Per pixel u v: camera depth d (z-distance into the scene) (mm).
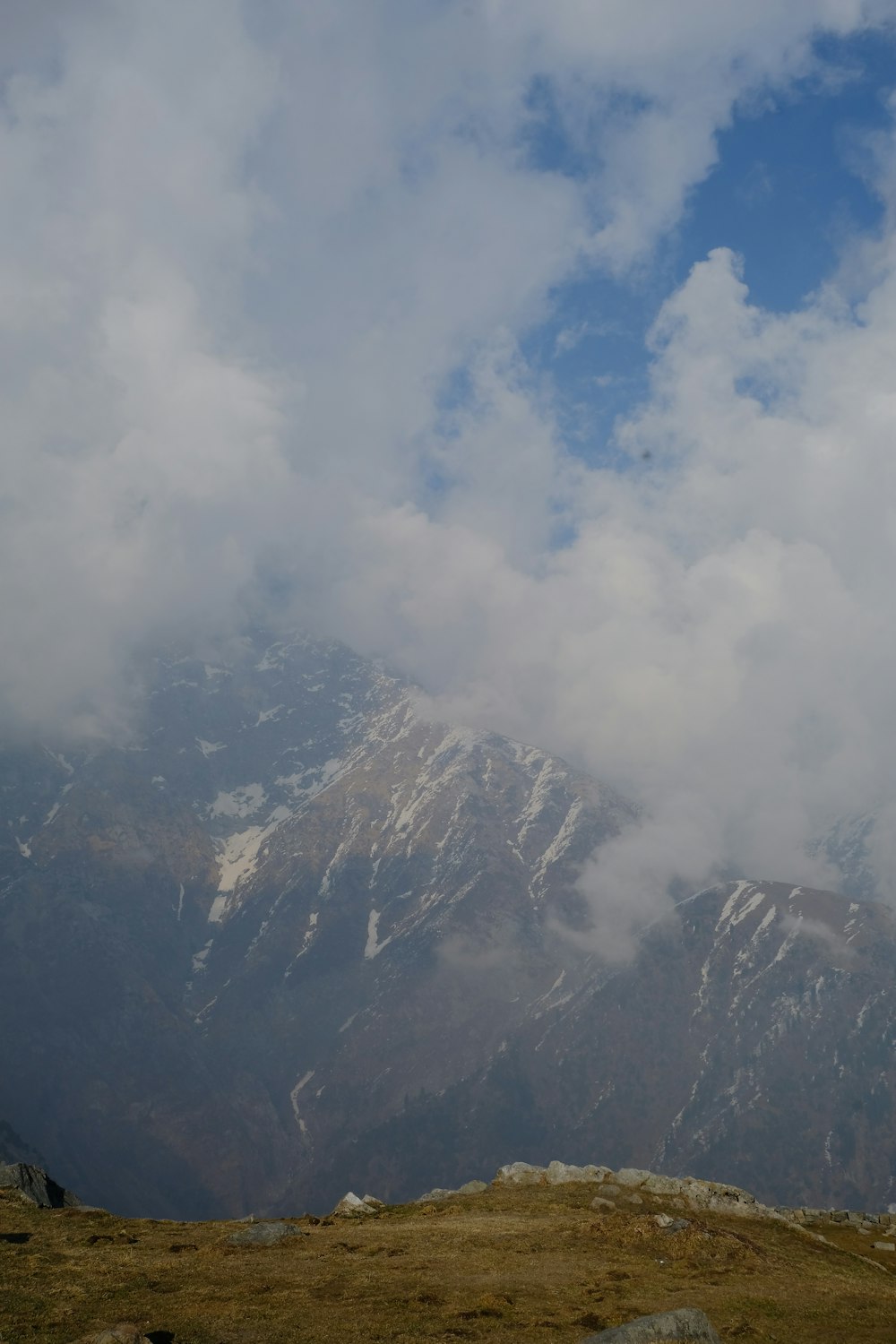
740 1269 55406
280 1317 41938
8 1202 66188
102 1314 41500
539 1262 53906
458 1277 50281
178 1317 41344
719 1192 76688
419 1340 39281
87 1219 64750
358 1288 47469
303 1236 60781
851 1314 47156
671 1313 36812
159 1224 66188
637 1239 59250
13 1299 43094
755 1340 41531
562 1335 40594
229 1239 58812
